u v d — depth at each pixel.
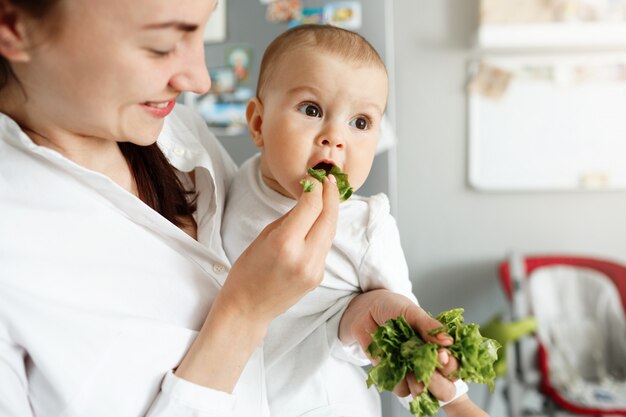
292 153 0.66
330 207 0.55
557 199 2.36
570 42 2.18
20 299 0.50
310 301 0.72
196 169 0.73
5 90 0.52
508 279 2.13
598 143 2.31
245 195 0.75
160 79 0.48
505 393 1.96
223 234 0.75
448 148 2.37
